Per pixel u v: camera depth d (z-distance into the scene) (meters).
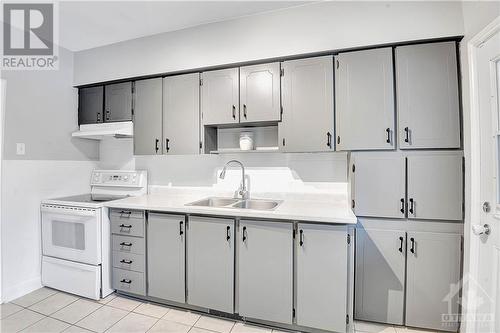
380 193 1.76
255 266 1.77
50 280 2.30
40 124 2.38
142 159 2.80
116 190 2.74
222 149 2.48
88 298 2.16
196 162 2.60
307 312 1.67
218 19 2.09
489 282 1.40
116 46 2.46
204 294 1.90
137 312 1.97
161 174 2.73
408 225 1.72
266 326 1.80
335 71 1.88
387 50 1.75
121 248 2.15
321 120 1.90
